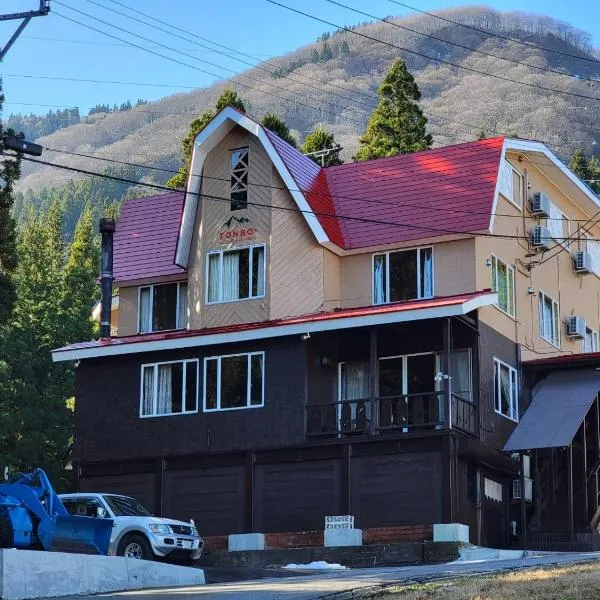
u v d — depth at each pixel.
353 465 34.66
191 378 37.78
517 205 40.41
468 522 34.22
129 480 38.06
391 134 59.06
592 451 38.03
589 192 44.44
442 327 35.62
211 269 39.34
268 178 38.94
